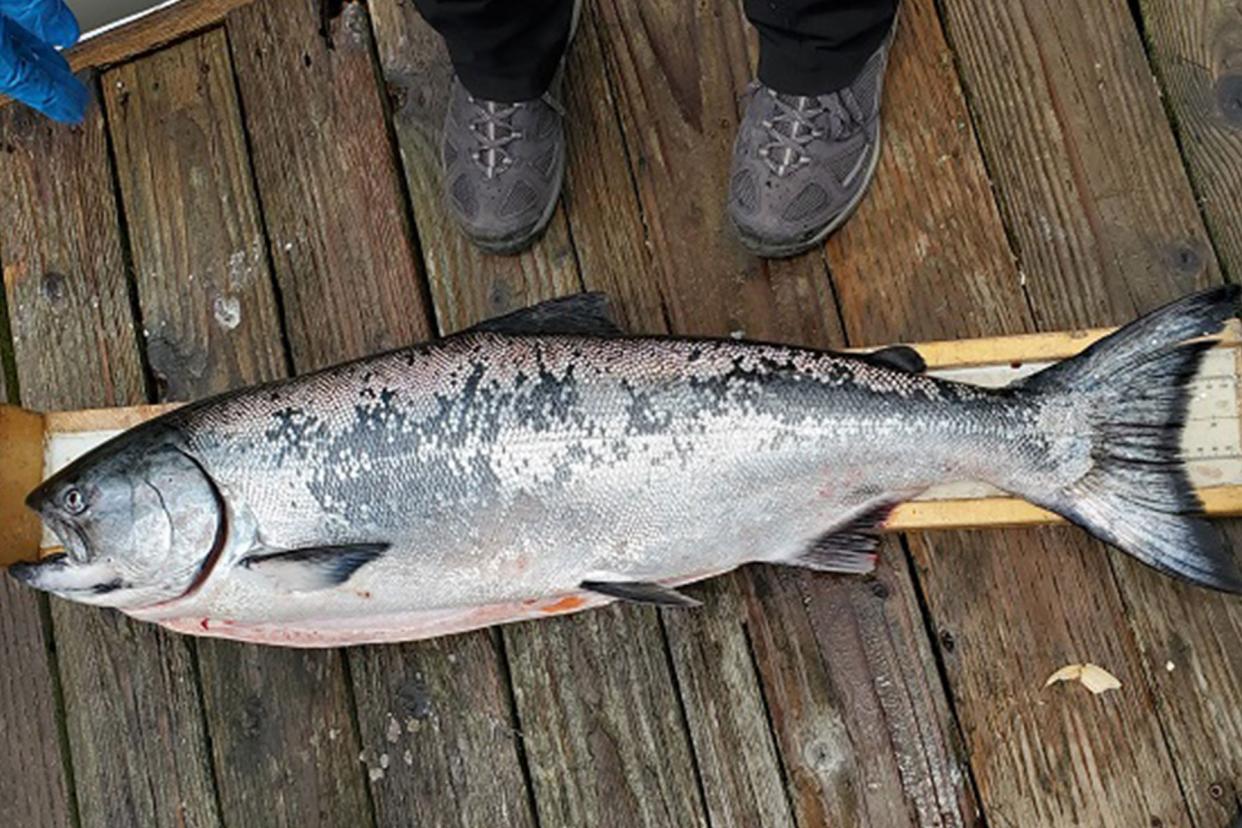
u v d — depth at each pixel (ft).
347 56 4.99
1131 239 4.52
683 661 4.48
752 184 4.54
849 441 4.02
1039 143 4.62
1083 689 4.30
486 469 4.07
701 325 4.68
